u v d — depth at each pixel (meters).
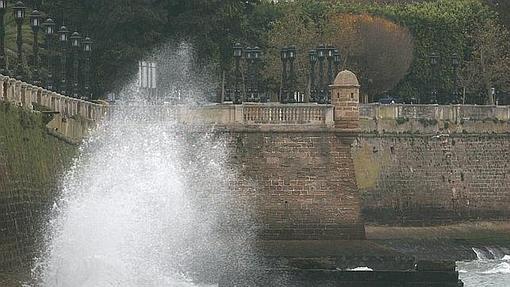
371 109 174.50
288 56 173.88
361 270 116.62
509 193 183.88
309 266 119.81
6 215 96.25
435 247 164.38
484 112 184.38
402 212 174.25
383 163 174.00
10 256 96.12
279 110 143.88
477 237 175.75
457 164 180.12
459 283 114.50
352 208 143.50
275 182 142.62
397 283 114.44
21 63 132.50
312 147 143.75
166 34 199.00
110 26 194.25
